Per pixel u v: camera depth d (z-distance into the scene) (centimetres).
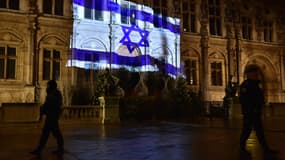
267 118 2344
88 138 1191
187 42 3138
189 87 3056
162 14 3075
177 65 3042
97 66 2733
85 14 2762
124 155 799
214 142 1052
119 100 2253
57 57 2675
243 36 3419
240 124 1855
